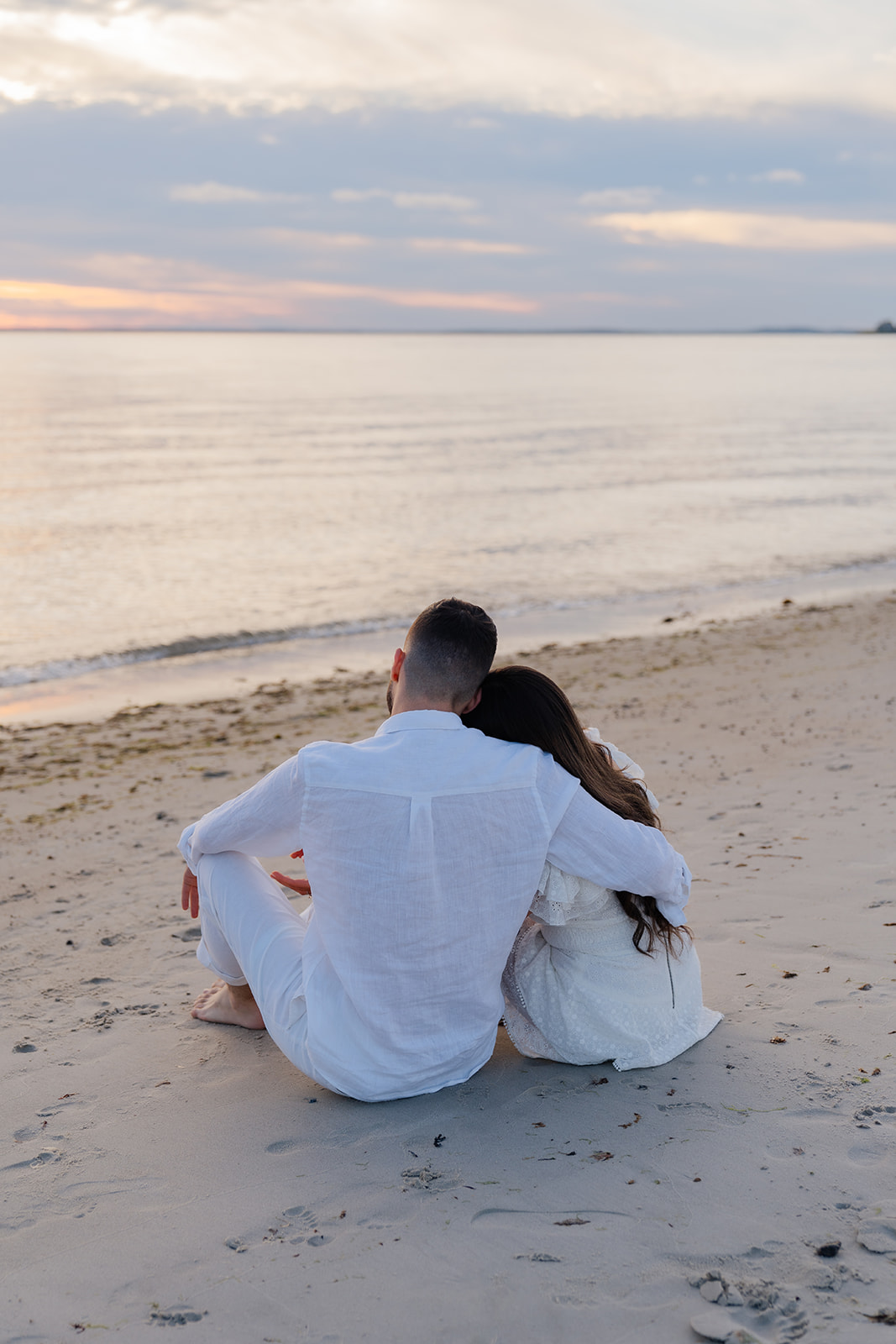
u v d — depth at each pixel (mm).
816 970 3248
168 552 19547
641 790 2588
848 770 6023
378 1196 2150
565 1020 2639
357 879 2273
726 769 6375
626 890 2436
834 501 27781
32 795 6695
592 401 79938
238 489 29859
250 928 2629
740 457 40656
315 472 34562
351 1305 1824
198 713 9391
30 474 32812
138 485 30469
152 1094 2701
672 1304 1784
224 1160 2340
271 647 12648
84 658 11891
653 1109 2449
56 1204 2203
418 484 31594
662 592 16500
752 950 3475
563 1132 2365
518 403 76250
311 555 19406
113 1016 3264
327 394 85750
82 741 8367
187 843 2672
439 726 2295
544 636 13336
